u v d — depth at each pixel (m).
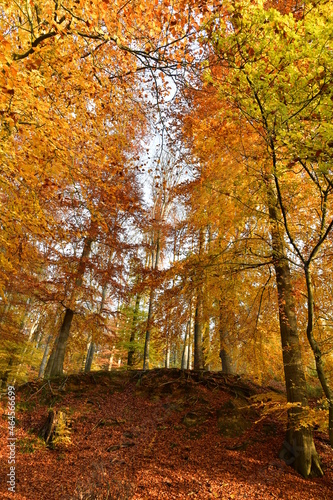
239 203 6.04
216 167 7.09
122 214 10.88
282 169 4.48
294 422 6.12
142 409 9.16
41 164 4.68
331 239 6.13
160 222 12.92
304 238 6.30
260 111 4.22
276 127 3.96
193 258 7.49
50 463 6.55
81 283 11.81
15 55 4.39
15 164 4.27
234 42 4.05
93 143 5.26
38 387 10.22
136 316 17.66
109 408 9.33
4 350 16.55
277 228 6.21
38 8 4.53
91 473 5.93
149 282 9.13
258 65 3.79
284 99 3.73
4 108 3.93
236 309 7.75
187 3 4.19
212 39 4.14
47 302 11.56
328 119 3.47
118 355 20.33
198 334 11.81
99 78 5.25
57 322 13.20
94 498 5.08
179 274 7.65
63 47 4.70
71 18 4.31
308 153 3.69
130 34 4.73
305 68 3.87
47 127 4.16
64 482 5.78
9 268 4.79
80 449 7.16
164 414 8.73
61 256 10.65
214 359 10.03
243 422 7.90
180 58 4.63
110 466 6.32
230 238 7.48
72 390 10.24
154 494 5.36
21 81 3.62
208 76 4.57
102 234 10.94
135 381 10.75
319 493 5.35
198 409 8.63
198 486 5.58
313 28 3.27
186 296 7.64
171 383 10.18
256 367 7.82
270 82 3.80
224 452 6.77
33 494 5.37
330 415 4.37
